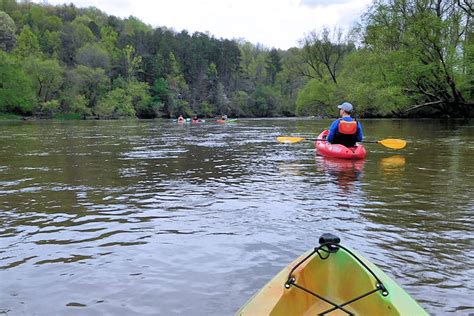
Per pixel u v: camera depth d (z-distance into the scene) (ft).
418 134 50.24
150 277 9.53
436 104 92.02
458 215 14.11
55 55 200.64
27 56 186.19
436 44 71.05
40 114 169.27
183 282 9.27
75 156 31.09
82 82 179.63
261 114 253.85
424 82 81.05
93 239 12.00
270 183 19.95
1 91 157.38
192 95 246.88
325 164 26.17
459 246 11.19
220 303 8.33
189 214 14.47
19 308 8.23
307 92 139.23
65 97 173.78
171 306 8.24
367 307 7.57
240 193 17.76
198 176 22.00
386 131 56.18
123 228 12.96
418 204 15.62
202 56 274.36
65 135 58.23
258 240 11.83
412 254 10.65
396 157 29.30
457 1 75.66
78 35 232.12
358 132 29.30
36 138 51.96
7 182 20.26
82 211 14.89
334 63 143.54
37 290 8.98
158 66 232.12
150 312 8.02
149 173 23.02
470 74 74.28
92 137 53.83
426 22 69.00
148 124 106.83
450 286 8.88
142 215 14.37
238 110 248.32
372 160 27.81
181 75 245.65
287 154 31.76
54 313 8.04
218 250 11.10
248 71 303.27
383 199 16.48
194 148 37.35
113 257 10.69
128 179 21.12
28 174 22.67
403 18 75.92
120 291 8.89
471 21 77.25
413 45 74.69
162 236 12.22
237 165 26.08
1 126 93.15
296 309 7.53
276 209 15.03
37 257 10.72
